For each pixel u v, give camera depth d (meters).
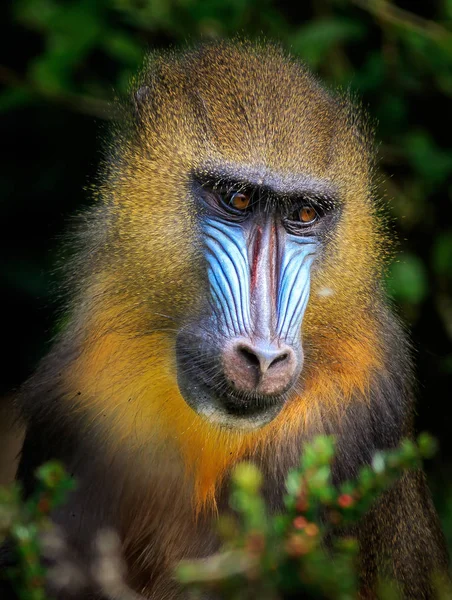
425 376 11.21
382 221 8.23
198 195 7.64
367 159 8.20
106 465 7.89
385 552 8.26
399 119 11.88
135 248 7.70
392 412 8.09
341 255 7.80
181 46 10.37
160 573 7.91
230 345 7.17
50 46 11.87
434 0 12.42
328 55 12.19
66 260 8.56
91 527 7.97
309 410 7.79
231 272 7.45
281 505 7.79
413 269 11.38
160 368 7.62
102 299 7.83
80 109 12.04
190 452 7.59
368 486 5.01
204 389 7.26
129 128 8.16
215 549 7.78
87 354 7.88
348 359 7.82
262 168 7.49
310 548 4.56
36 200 13.59
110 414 7.80
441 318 12.06
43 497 5.16
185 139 7.70
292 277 7.51
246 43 8.91
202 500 7.66
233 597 4.63
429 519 8.98
